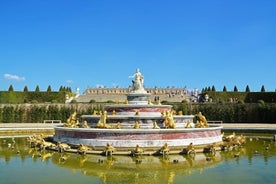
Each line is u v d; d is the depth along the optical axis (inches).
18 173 858.1
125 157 1064.2
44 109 2687.0
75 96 4042.8
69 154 1130.0
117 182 761.6
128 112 1413.6
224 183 760.3
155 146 1151.0
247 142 1576.0
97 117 1417.3
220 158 1086.4
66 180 784.9
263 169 914.7
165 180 780.6
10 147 1322.6
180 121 1456.7
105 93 4365.2
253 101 3319.4
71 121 1504.7
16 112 2669.8
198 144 1237.1
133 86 1578.5
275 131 2014.0
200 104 2721.5
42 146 1246.9
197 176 825.5
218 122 2610.7
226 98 3437.5
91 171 875.4
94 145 1167.0
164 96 4069.9
